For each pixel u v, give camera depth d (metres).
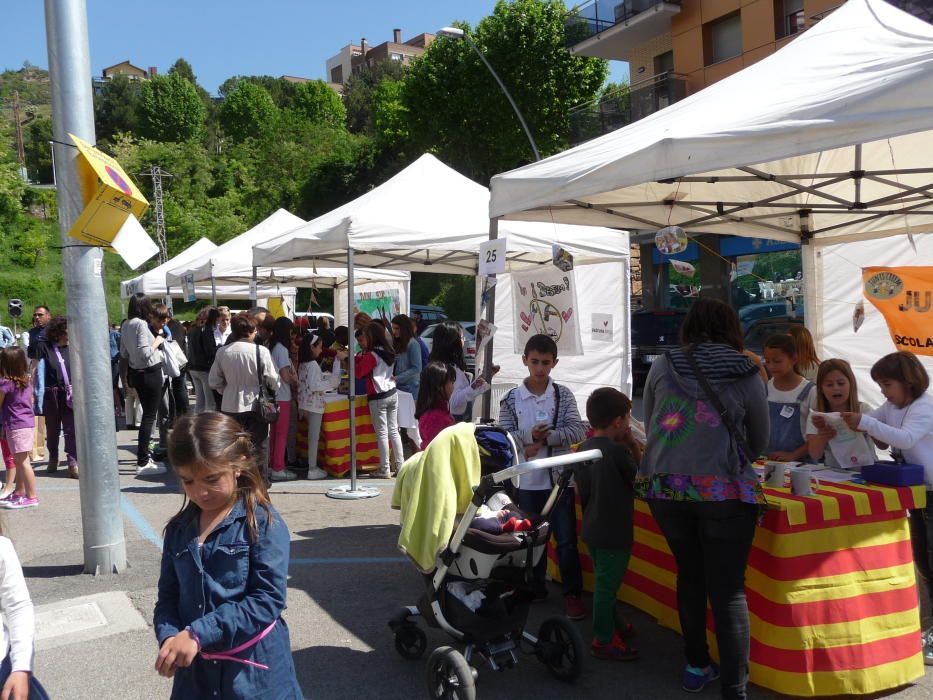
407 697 3.78
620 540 4.02
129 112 88.56
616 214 6.23
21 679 2.24
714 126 3.97
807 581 3.60
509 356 10.31
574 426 4.76
